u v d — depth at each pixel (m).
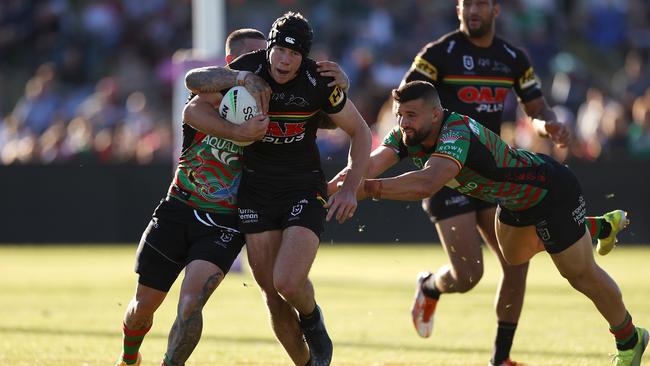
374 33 79.69
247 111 19.30
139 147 63.94
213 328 30.70
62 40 81.06
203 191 20.23
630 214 58.47
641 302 35.31
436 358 25.22
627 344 22.09
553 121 26.39
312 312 19.83
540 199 21.17
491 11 26.06
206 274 19.52
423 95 20.58
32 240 61.03
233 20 82.25
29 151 64.81
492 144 20.86
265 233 19.97
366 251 58.66
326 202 20.44
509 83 26.73
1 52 81.62
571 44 85.50
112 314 34.19
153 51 80.12
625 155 61.22
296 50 19.09
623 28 86.56
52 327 30.91
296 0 83.50
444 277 26.66
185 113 19.73
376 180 20.55
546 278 45.09
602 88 81.56
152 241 20.39
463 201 25.75
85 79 78.62
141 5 82.12
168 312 34.78
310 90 19.69
